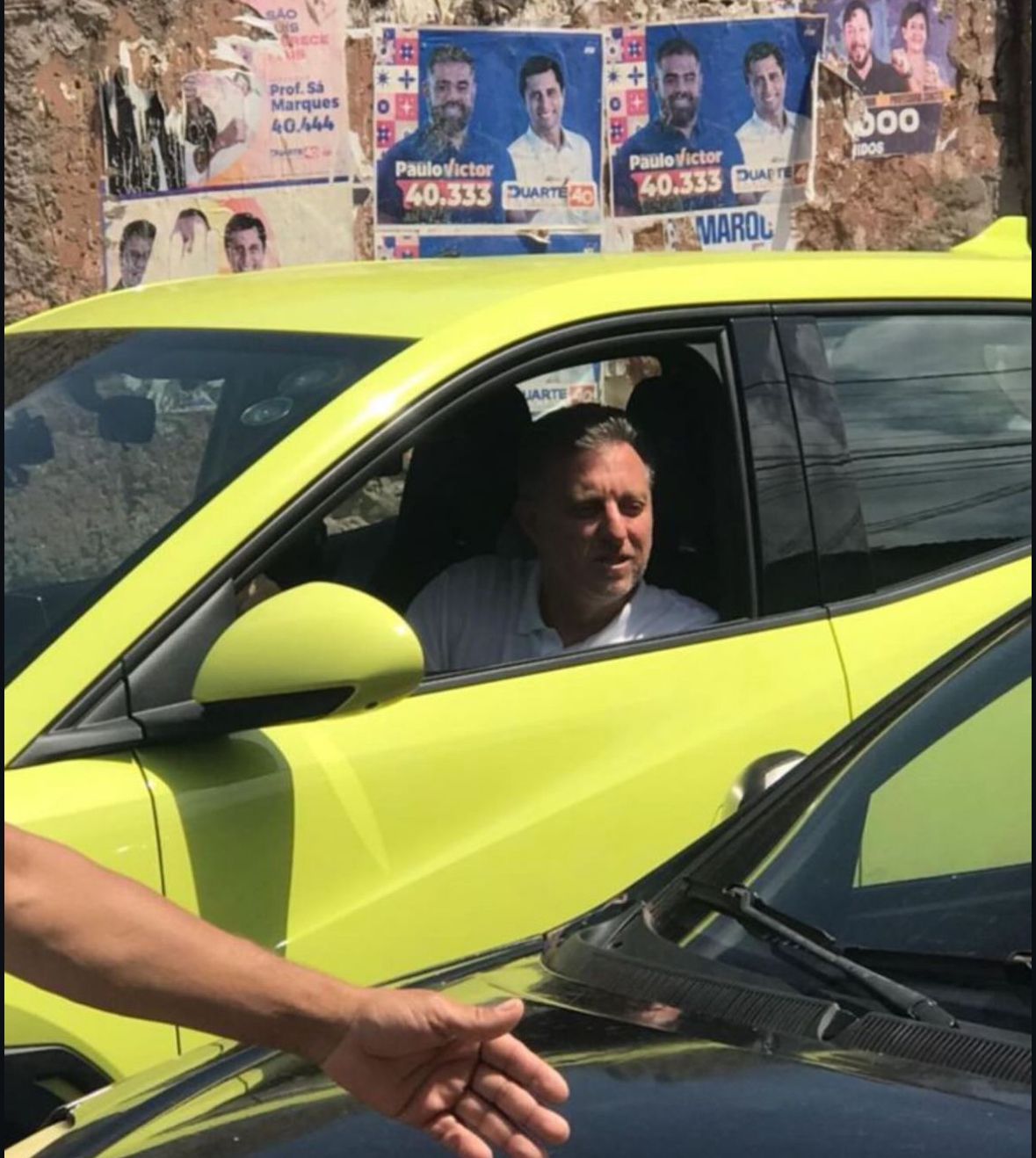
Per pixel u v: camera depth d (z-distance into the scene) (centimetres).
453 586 359
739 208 891
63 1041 277
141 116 785
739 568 357
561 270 376
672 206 880
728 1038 213
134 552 306
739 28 882
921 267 404
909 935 227
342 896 298
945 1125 186
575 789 323
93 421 342
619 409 379
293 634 288
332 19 812
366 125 823
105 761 284
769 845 255
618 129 867
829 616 362
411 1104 203
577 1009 230
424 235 838
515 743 319
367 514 354
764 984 224
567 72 855
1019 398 408
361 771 303
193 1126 218
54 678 286
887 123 912
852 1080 197
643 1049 213
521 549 367
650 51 869
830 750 271
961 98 924
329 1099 215
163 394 340
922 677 277
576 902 320
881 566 373
